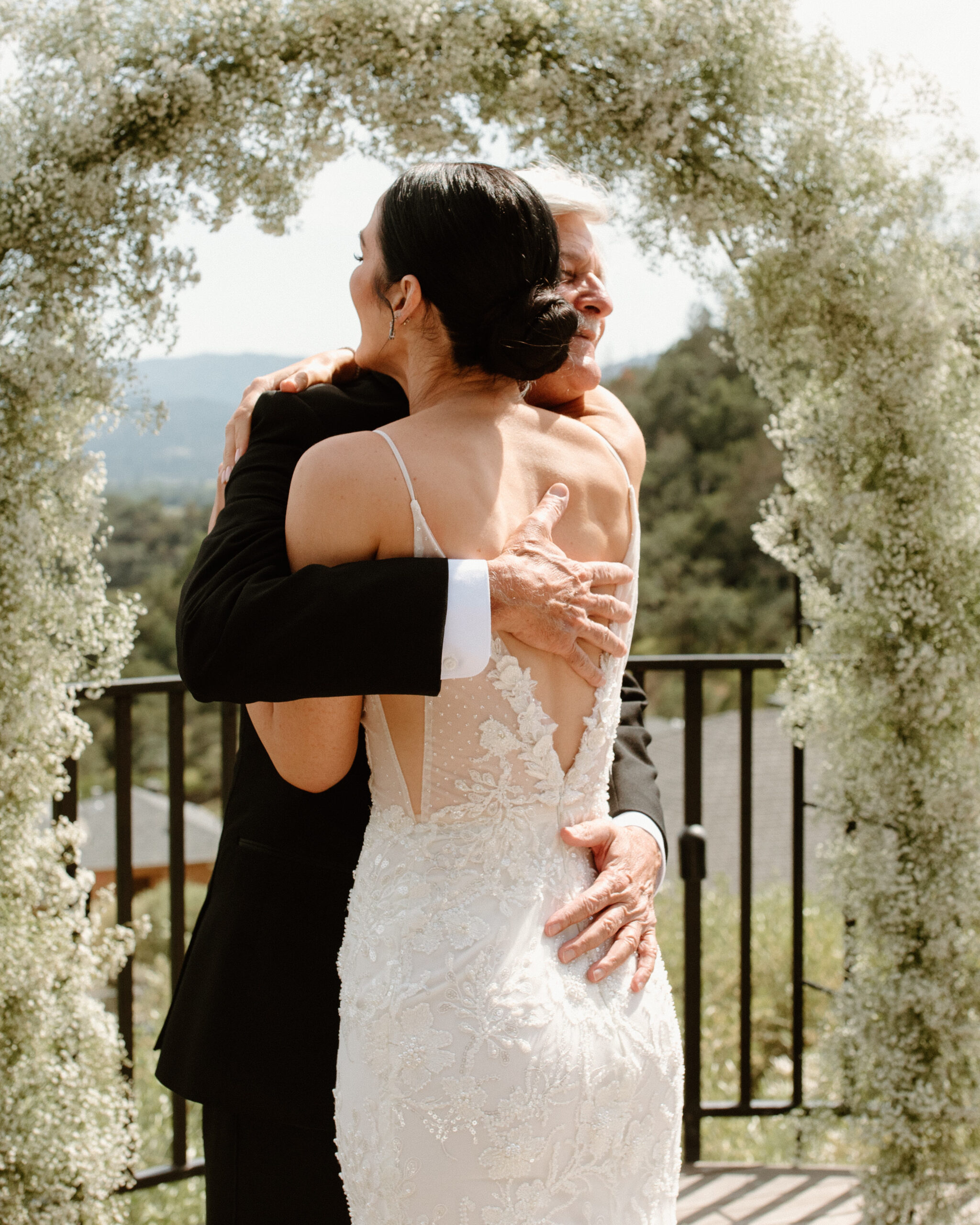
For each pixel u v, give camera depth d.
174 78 1.99
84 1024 2.13
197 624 1.09
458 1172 1.07
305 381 1.36
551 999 1.12
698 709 2.67
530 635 1.12
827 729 2.38
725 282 2.34
